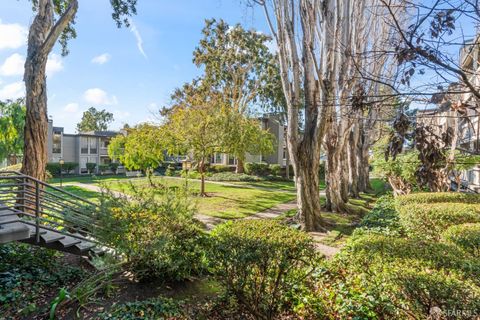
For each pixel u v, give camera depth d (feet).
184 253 16.16
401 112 7.17
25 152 24.72
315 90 28.22
